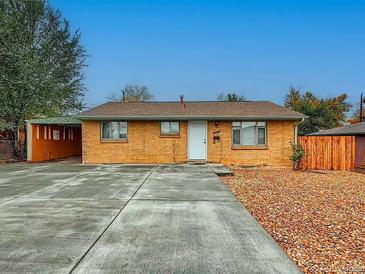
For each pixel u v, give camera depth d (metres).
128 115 15.98
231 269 3.49
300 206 7.10
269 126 16.06
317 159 15.50
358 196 8.39
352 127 21.72
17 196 7.68
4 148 20.08
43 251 3.99
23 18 22.06
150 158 16.42
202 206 6.61
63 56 24.73
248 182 10.66
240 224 5.29
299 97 38.16
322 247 4.46
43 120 19.08
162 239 4.48
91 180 10.45
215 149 16.23
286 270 3.47
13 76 19.23
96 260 3.71
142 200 7.20
